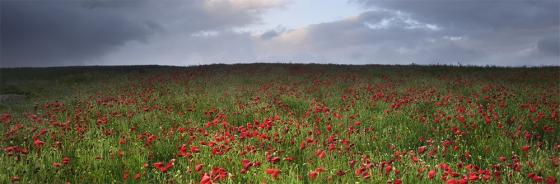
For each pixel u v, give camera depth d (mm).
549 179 5047
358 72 25750
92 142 7715
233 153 6781
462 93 15141
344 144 7316
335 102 13242
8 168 5934
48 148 7336
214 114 11234
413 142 8617
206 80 21078
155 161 7250
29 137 8547
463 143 8398
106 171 6316
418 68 28422
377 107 12016
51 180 5961
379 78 21531
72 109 12609
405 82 19281
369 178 5598
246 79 21688
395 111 10727
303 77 22844
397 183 5066
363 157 6734
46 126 9500
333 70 27469
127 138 8156
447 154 7508
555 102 12211
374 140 8414
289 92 14914
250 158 6695
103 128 9195
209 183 4684
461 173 5797
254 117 10914
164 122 10234
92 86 20500
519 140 7980
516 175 5875
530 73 22688
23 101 16547
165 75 25500
